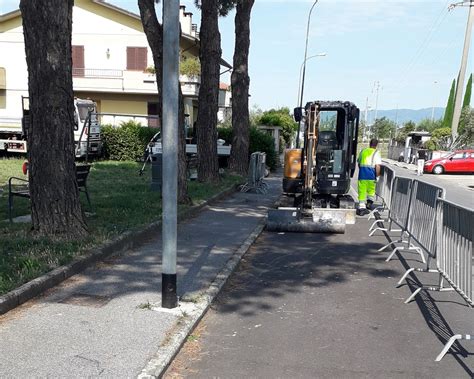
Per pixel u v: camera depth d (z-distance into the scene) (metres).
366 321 5.19
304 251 8.34
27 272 5.46
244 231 9.42
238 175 18.34
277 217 10.00
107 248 6.79
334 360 4.27
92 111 22.78
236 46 18.84
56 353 3.97
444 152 34.97
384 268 7.34
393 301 5.85
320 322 5.14
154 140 24.14
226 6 19.19
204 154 15.78
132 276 6.05
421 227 6.78
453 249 5.01
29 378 3.57
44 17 6.48
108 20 34.41
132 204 10.34
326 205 12.16
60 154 6.88
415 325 5.10
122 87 33.06
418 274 7.04
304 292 6.14
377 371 4.08
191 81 32.81
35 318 4.64
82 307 4.96
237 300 5.80
